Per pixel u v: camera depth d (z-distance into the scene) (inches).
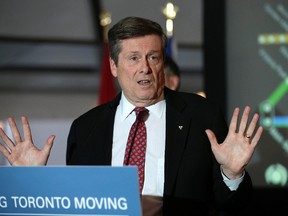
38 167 67.2
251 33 140.9
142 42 83.4
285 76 139.6
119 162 85.4
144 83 84.7
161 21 325.1
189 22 334.6
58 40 355.9
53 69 368.8
